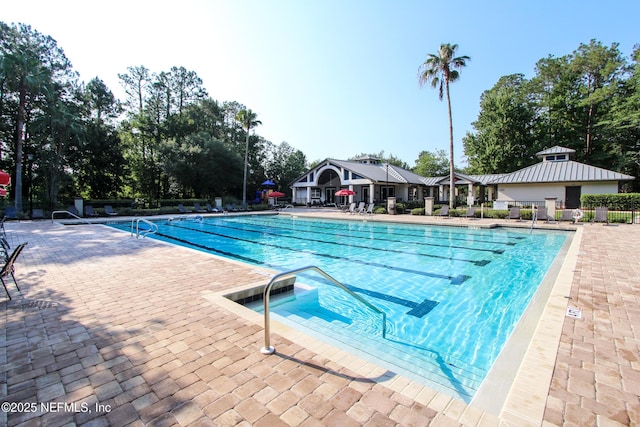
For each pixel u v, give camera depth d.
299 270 3.13
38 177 22.55
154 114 31.53
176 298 4.38
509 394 2.25
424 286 6.53
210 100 35.88
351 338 4.09
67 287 4.93
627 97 27.05
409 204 25.39
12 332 3.29
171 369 2.57
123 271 5.96
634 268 6.14
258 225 18.44
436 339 4.12
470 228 15.20
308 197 33.56
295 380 2.41
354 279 7.07
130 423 1.96
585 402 2.15
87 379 2.44
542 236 12.86
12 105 21.69
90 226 14.68
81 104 25.34
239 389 2.30
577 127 30.02
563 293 4.61
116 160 26.78
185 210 24.42
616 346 2.97
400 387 2.33
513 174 23.89
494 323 4.69
